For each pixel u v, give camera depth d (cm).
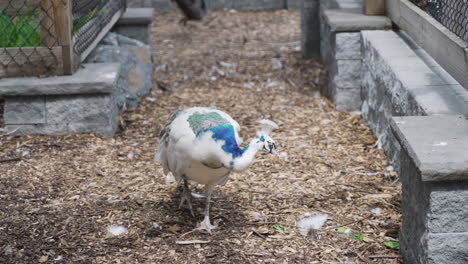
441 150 341
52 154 558
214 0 1366
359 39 683
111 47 756
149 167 541
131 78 749
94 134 607
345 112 700
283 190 496
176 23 1242
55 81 587
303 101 746
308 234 425
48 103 595
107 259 391
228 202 475
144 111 705
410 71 532
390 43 625
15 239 410
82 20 639
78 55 629
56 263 384
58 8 587
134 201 473
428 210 336
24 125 597
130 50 775
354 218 448
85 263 385
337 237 421
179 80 848
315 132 637
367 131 639
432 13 533
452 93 472
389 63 558
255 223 441
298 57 969
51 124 600
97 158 556
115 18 817
